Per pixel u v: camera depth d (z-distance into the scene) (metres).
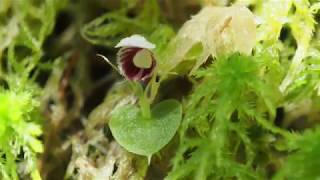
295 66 0.13
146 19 0.16
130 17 0.17
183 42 0.13
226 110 0.12
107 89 0.17
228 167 0.12
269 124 0.12
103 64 0.17
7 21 0.17
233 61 0.12
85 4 0.18
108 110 0.14
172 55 0.13
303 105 0.14
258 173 0.13
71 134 0.16
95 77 0.17
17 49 0.17
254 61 0.12
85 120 0.16
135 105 0.14
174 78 0.14
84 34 0.16
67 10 0.18
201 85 0.13
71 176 0.14
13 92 0.14
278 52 0.13
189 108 0.12
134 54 0.12
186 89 0.14
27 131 0.13
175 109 0.13
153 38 0.14
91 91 0.17
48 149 0.15
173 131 0.12
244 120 0.13
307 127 0.14
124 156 0.13
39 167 0.15
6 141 0.13
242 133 0.12
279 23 0.13
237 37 0.13
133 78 0.12
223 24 0.13
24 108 0.13
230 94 0.12
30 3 0.17
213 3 0.15
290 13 0.14
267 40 0.13
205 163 0.12
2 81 0.16
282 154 0.14
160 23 0.16
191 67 0.13
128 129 0.12
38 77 0.17
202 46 0.13
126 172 0.13
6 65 0.17
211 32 0.13
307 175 0.11
